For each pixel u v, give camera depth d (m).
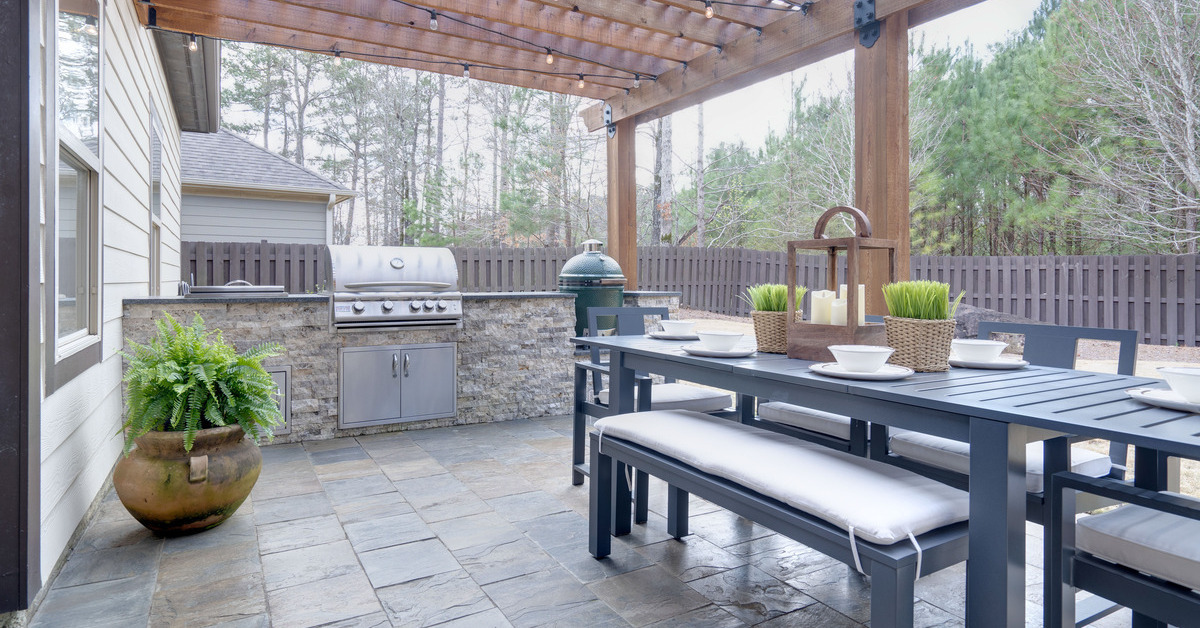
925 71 13.59
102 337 3.04
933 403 1.53
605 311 3.50
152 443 2.57
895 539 1.39
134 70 3.98
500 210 18.41
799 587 2.26
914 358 2.03
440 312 4.55
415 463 3.78
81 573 2.32
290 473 3.56
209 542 2.61
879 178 3.96
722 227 17.89
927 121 13.42
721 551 2.57
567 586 2.25
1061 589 1.48
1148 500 1.30
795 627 1.99
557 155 17.31
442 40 5.15
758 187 17.73
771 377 1.97
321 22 4.67
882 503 1.50
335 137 19.25
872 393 1.67
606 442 2.38
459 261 9.84
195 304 3.88
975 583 1.47
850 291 2.10
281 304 4.16
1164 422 1.30
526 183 16.47
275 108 18.92
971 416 1.47
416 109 19.25
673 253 11.34
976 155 12.58
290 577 2.31
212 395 2.65
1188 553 1.27
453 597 2.17
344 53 5.13
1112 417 1.35
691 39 4.88
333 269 4.33
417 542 2.63
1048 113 11.22
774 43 4.61
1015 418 1.36
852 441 2.60
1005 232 12.88
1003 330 2.70
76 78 2.57
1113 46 10.01
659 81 5.75
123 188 3.60
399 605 2.11
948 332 2.02
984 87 12.70
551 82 6.02
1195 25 9.27
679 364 2.48
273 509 3.00
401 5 4.58
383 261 4.53
